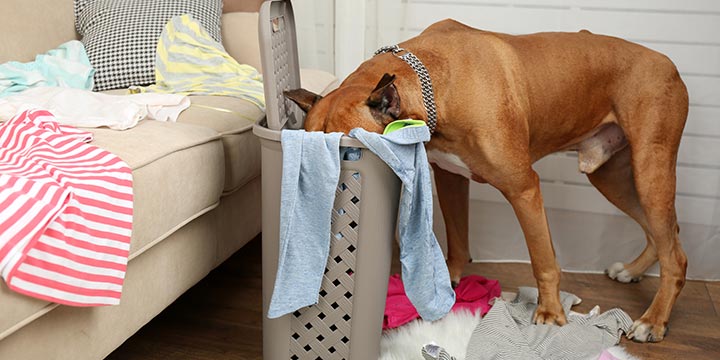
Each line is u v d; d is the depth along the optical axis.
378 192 1.46
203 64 2.13
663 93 1.86
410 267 1.54
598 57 1.87
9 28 2.08
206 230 1.70
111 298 1.27
